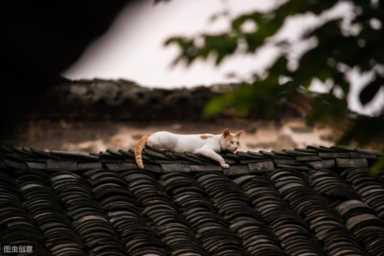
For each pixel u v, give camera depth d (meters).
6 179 15.95
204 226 15.30
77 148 25.98
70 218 15.14
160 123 27.27
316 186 17.33
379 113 7.85
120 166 17.19
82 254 13.92
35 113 24.89
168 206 15.93
